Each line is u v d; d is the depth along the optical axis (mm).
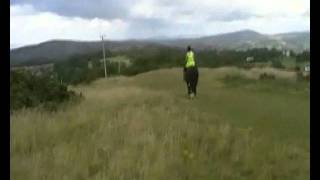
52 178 7984
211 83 35062
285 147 10750
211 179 8641
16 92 16094
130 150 9625
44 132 11406
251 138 11734
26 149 9938
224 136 11523
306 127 14352
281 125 14859
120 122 12562
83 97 20297
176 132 11523
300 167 9273
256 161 9766
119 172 8234
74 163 8727
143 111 14719
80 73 71438
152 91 26562
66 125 12477
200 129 12227
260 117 16750
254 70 41312
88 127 12180
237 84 32438
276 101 22203
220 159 9891
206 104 21203
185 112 16234
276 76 34719
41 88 17484
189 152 9938
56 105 16641
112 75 76688
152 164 8695
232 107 19969
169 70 52500
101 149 9648
